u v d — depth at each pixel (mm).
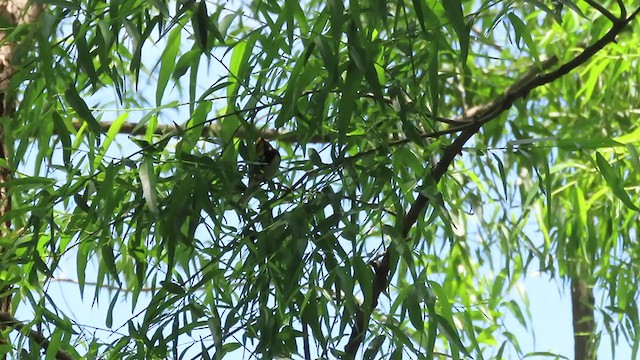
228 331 5566
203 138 5664
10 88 5695
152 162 5570
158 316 5594
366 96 5605
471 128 5680
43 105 5816
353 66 5477
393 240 5535
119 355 5621
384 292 5648
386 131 5707
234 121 5652
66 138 5641
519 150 5695
